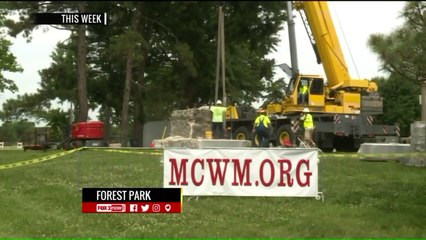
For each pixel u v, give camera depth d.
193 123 25.12
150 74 40.47
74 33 33.06
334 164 16.41
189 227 9.70
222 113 25.56
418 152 17.09
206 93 40.84
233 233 9.23
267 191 11.09
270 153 11.09
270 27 28.41
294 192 11.12
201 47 34.50
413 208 10.74
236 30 29.45
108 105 44.22
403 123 49.44
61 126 42.12
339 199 11.46
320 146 25.09
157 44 33.88
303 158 11.09
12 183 13.92
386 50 11.02
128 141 35.75
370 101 26.31
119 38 28.45
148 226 9.81
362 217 10.16
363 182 13.28
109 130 47.34
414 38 10.84
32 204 11.59
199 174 11.11
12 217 10.45
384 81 13.43
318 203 11.07
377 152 19.55
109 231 9.58
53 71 41.31
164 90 38.59
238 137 28.47
